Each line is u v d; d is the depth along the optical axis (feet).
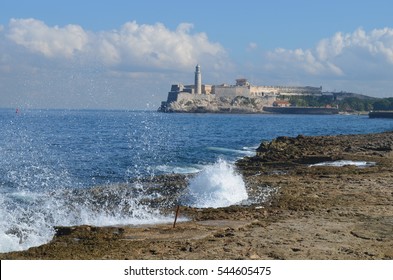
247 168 89.15
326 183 65.31
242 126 359.05
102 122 345.10
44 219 48.47
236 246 34.94
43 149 137.18
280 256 32.55
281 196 56.44
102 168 100.53
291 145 134.00
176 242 36.29
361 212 46.52
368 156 100.07
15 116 403.13
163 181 76.13
